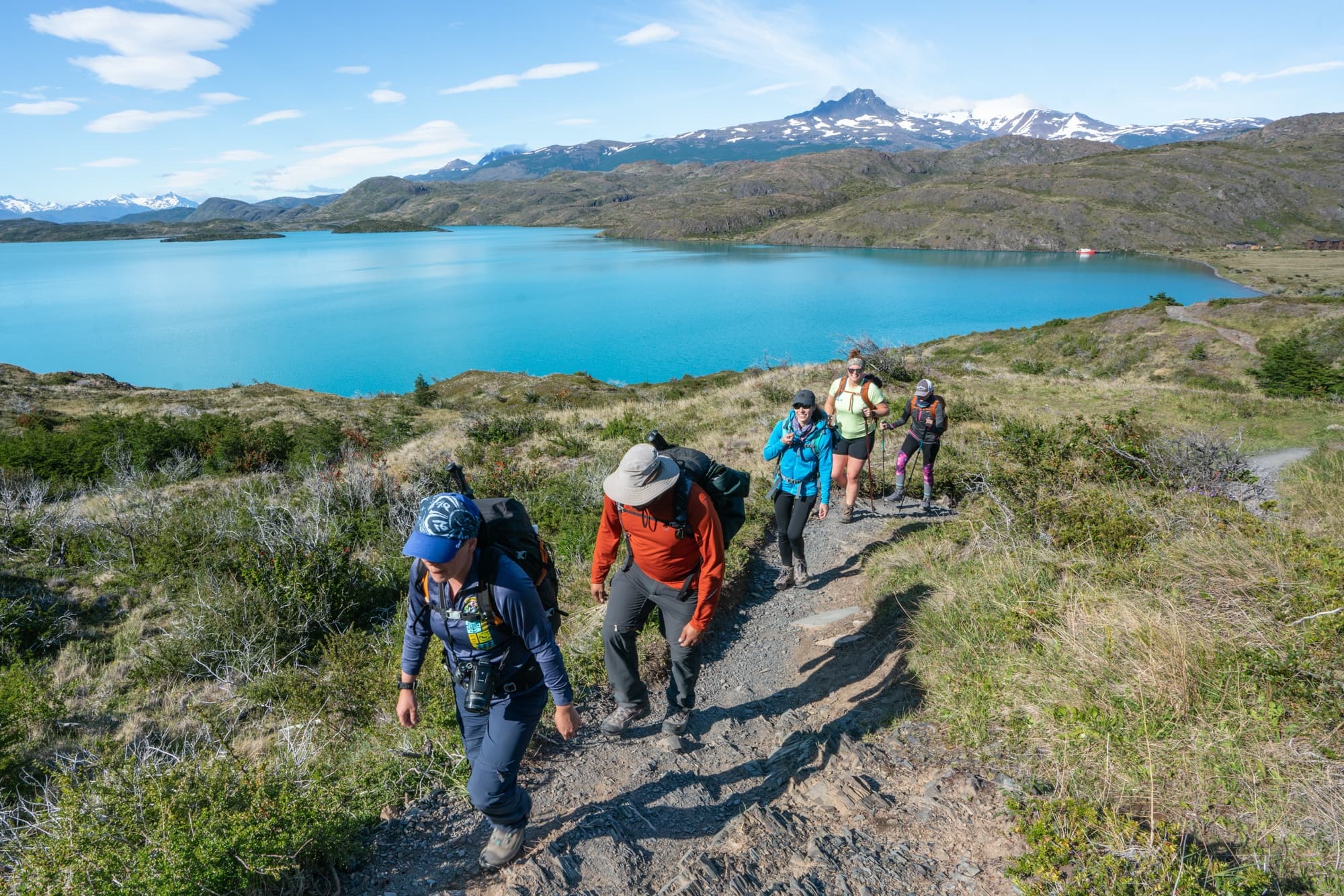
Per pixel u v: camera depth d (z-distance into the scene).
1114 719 2.90
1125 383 24.31
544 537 8.02
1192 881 2.05
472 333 125.56
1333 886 2.04
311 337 125.56
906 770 3.09
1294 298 60.78
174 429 19.12
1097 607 3.75
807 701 4.06
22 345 122.88
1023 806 2.59
